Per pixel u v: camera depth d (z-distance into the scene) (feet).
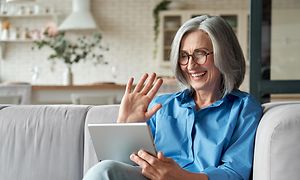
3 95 15.02
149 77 6.01
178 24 25.94
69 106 7.32
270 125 5.04
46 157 6.93
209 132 5.87
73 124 6.99
